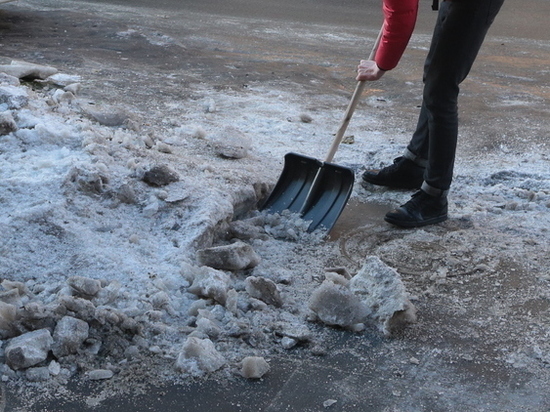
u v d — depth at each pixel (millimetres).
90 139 3910
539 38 11422
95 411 2355
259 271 3299
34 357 2504
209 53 8234
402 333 2934
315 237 3750
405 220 3963
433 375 2664
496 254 3705
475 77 8180
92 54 7520
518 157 5266
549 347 2875
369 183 4555
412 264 3562
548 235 3955
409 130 5762
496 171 4875
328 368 2670
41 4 10602
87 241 3205
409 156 4438
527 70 8812
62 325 2617
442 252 3707
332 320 2906
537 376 2686
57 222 3240
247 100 6238
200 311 2859
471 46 3729
